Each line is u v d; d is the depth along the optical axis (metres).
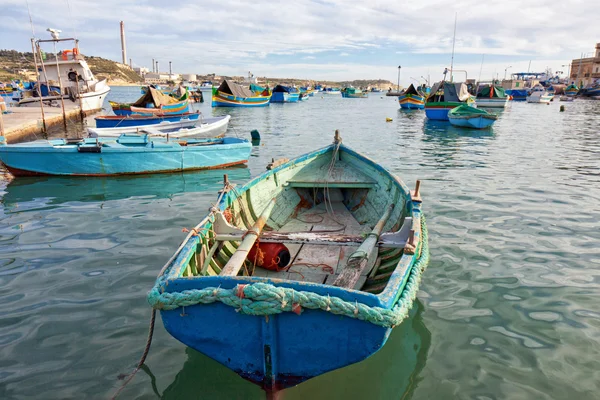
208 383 4.36
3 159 12.20
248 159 16.80
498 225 8.74
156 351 4.80
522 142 21.47
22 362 4.57
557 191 11.38
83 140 13.91
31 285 6.19
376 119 35.94
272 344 3.69
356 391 4.23
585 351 4.77
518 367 4.53
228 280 3.71
